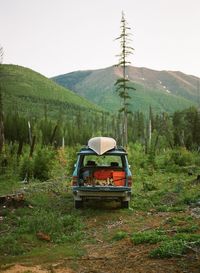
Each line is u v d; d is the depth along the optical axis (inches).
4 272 334.3
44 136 2844.5
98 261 356.8
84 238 450.3
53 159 1114.7
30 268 345.1
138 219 532.4
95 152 620.7
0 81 1305.4
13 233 465.4
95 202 655.1
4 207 594.9
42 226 479.2
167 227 457.4
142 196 716.0
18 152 1208.8
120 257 361.7
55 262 362.3
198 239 370.9
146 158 1311.5
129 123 4480.8
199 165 1279.5
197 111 2930.6
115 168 631.2
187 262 329.1
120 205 623.5
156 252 351.3
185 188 758.5
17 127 2787.9
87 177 613.3
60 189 797.2
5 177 991.6
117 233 437.7
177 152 1389.0
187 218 496.4
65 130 3732.8
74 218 522.9
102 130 5816.9
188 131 2810.0
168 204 639.8
